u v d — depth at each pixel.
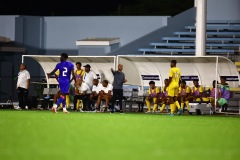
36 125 51.78
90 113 87.50
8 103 113.88
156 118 73.25
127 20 152.50
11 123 54.59
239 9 149.25
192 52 144.88
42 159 28.73
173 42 149.38
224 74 103.00
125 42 152.62
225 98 99.88
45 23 154.50
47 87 110.56
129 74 108.50
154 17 151.75
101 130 46.78
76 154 30.70
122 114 86.75
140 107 114.56
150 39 150.62
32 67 149.00
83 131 45.41
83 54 147.75
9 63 147.75
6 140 37.56
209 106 98.81
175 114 92.56
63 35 154.38
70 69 84.31
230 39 145.38
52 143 36.12
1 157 29.42
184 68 104.19
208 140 39.78
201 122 64.88
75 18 154.50
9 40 151.00
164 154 31.27
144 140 38.97
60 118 66.38
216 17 149.75
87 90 97.81
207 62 101.75
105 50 146.75
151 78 106.88
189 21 151.75
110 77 107.50
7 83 145.50
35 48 153.12
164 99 99.19
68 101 102.19
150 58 102.62
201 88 99.19
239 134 45.47
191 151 32.88
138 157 29.84
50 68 110.31
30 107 106.81
